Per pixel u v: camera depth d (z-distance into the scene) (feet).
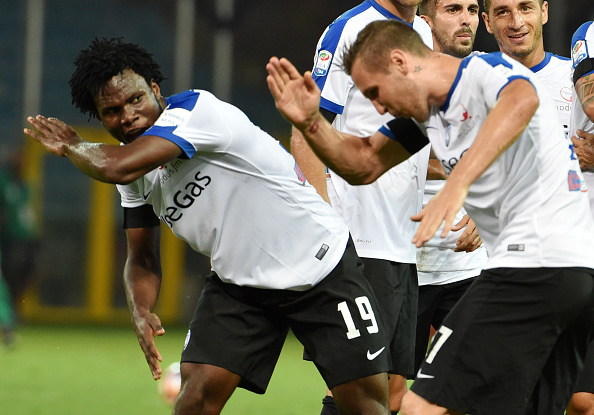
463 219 54.19
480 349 37.68
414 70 37.81
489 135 34.88
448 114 37.86
